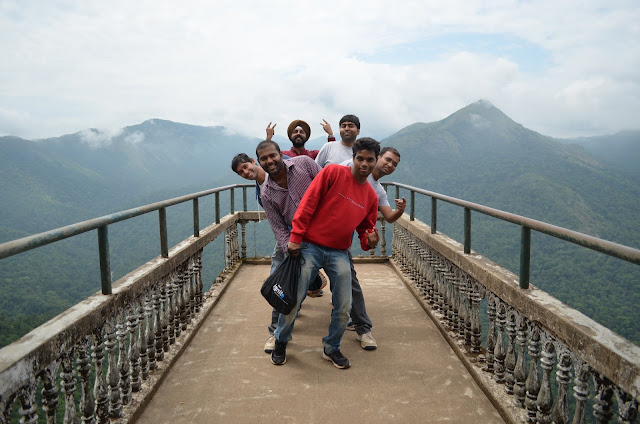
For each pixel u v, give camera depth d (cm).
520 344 218
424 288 409
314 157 427
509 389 235
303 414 231
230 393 254
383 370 281
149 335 267
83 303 203
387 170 292
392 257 571
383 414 231
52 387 167
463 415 229
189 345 326
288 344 322
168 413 233
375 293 444
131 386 240
